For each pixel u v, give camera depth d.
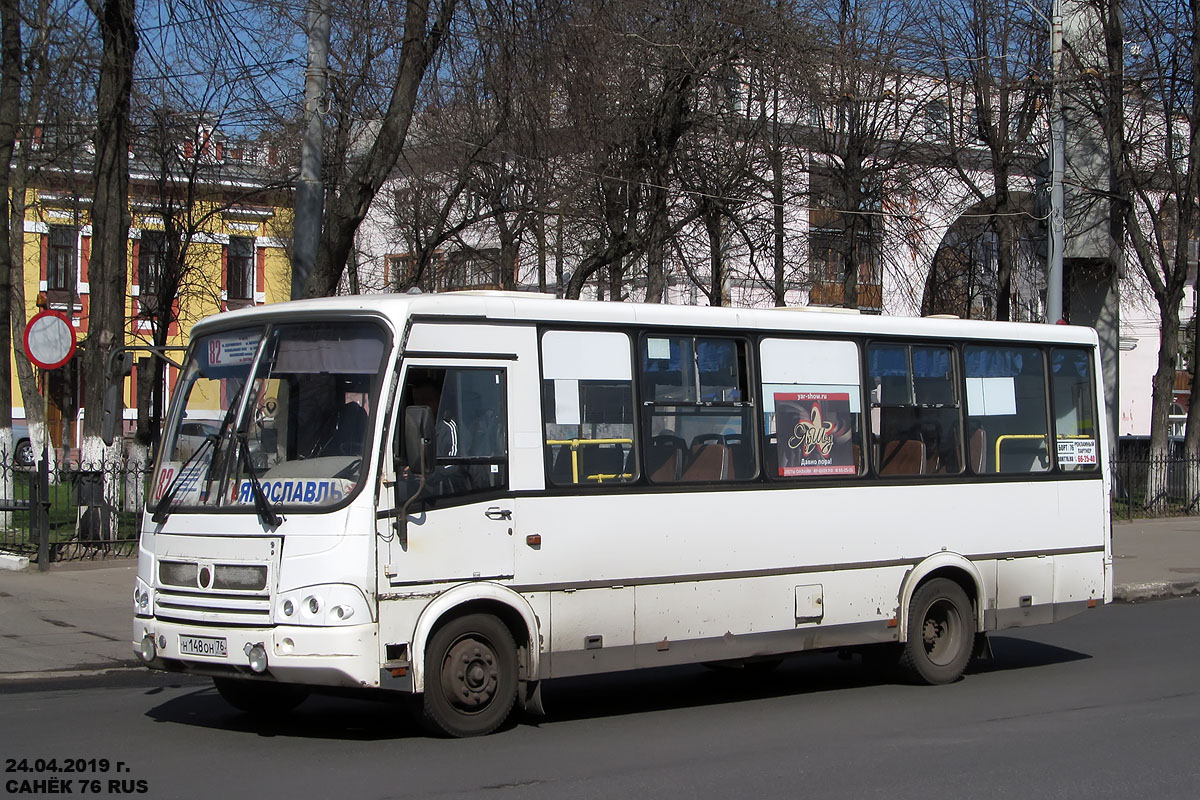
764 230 24.91
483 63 16.77
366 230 33.94
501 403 8.47
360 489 7.73
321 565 7.64
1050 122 21.84
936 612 10.88
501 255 27.72
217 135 26.27
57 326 15.05
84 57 18.17
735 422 9.69
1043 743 8.37
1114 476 27.67
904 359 10.78
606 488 8.86
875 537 10.34
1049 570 11.50
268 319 8.38
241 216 33.69
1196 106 26.25
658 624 9.06
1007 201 27.48
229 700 9.00
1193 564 19.77
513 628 8.52
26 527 17.92
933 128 27.58
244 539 7.85
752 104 23.06
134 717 9.08
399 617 7.82
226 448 8.16
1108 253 29.89
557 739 8.41
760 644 9.61
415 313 8.12
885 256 27.42
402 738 8.34
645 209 21.48
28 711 9.31
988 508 11.10
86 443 17.95
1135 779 7.37
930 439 10.84
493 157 24.27
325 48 14.07
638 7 20.41
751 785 7.13
